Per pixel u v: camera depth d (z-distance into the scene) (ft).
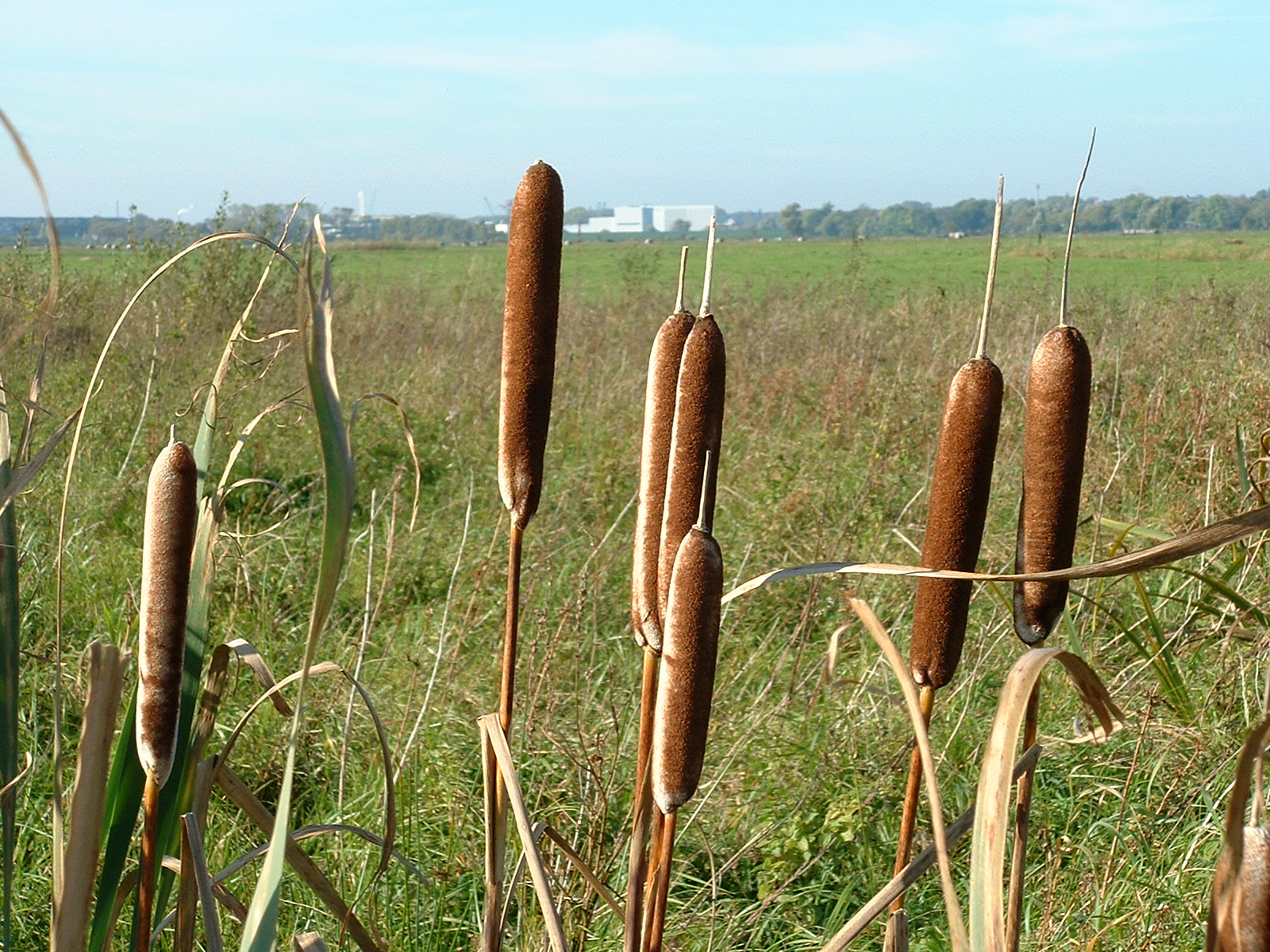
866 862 12.78
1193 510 20.03
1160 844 11.95
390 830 5.84
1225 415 24.20
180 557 4.40
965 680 15.39
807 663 16.74
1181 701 13.73
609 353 44.11
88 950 5.08
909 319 46.73
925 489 23.31
